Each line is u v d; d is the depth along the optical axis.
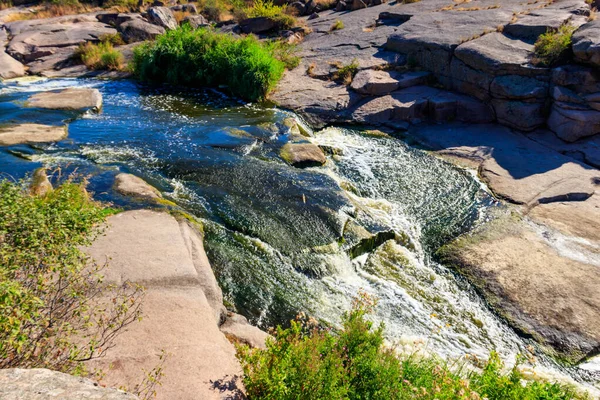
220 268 7.43
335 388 4.21
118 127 12.72
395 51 16.91
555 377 6.17
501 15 16.97
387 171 11.38
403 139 13.20
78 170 9.80
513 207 9.83
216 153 11.12
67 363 3.79
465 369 6.16
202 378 4.63
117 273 6.20
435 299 7.47
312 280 7.55
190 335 5.26
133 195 8.84
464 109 13.77
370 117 14.05
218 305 6.21
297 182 9.94
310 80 16.31
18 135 11.37
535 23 14.92
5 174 9.29
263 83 15.20
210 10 26.16
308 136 13.25
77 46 21.27
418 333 6.77
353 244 8.26
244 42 17.20
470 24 16.59
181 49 17.34
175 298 5.91
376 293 7.48
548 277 7.76
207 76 17.00
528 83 12.84
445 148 12.45
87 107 13.88
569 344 6.60
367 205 9.89
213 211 8.84
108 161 10.52
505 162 11.52
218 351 5.07
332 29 21.08
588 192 10.05
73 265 4.15
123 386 4.20
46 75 18.80
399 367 4.88
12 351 3.43
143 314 5.47
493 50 13.91
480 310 7.29
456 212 9.77
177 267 6.52
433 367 5.17
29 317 3.33
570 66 12.59
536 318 7.02
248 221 8.56
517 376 4.80
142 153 11.02
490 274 7.88
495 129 13.21
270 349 4.75
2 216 4.03
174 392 4.41
